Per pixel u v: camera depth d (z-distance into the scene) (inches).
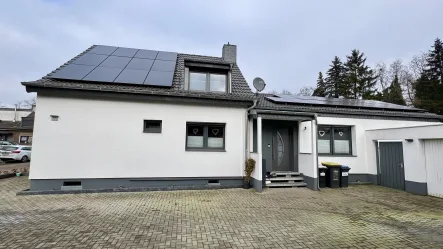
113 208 236.5
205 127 360.2
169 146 335.6
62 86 294.0
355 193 324.8
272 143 403.9
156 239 159.5
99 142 315.0
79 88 299.1
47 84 290.5
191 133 356.5
